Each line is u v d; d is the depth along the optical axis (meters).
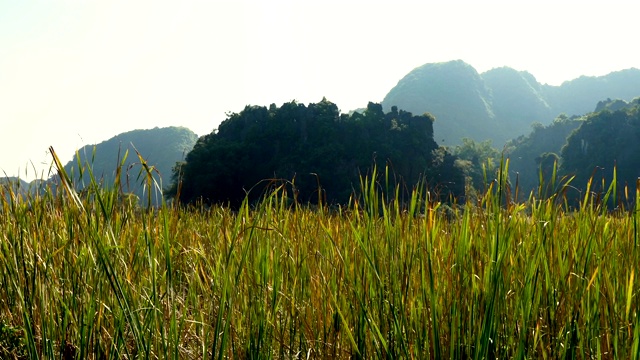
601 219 3.52
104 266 2.76
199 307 3.41
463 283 2.92
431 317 2.79
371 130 69.06
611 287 2.93
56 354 3.11
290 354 3.03
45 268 3.41
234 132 74.50
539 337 2.76
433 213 3.40
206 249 4.12
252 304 3.12
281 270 3.47
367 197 3.52
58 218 4.02
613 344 2.65
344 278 3.22
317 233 4.02
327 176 63.62
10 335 3.31
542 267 3.06
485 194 3.47
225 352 2.95
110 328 3.16
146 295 3.07
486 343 2.59
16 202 4.18
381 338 2.66
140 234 3.60
